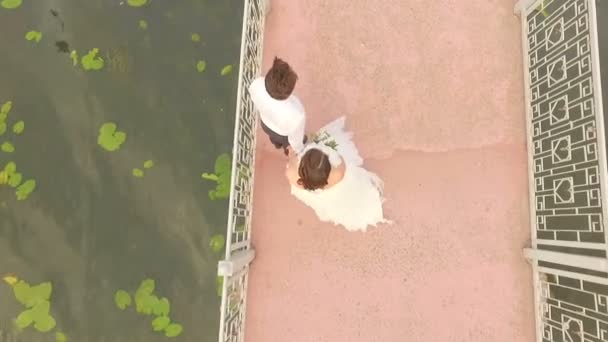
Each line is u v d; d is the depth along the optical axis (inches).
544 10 192.7
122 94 205.2
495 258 185.5
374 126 193.0
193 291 192.5
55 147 202.8
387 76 195.6
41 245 197.0
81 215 198.5
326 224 189.0
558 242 170.9
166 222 197.3
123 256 195.9
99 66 206.5
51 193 199.9
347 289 185.9
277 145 172.9
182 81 204.8
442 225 187.5
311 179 131.1
